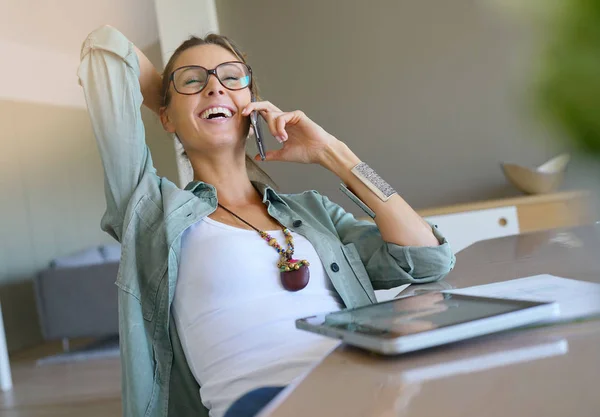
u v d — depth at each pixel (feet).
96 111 4.42
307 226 4.56
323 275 4.37
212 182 4.73
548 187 8.75
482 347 1.94
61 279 16.61
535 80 0.75
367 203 4.60
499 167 10.14
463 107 10.27
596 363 1.55
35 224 20.90
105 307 16.46
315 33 10.68
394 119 10.54
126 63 4.50
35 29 19.16
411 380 1.70
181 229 4.13
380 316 2.41
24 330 19.85
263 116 4.76
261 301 3.94
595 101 0.70
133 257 4.10
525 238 5.48
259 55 10.84
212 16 9.73
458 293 2.76
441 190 10.43
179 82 4.70
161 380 4.00
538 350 1.79
